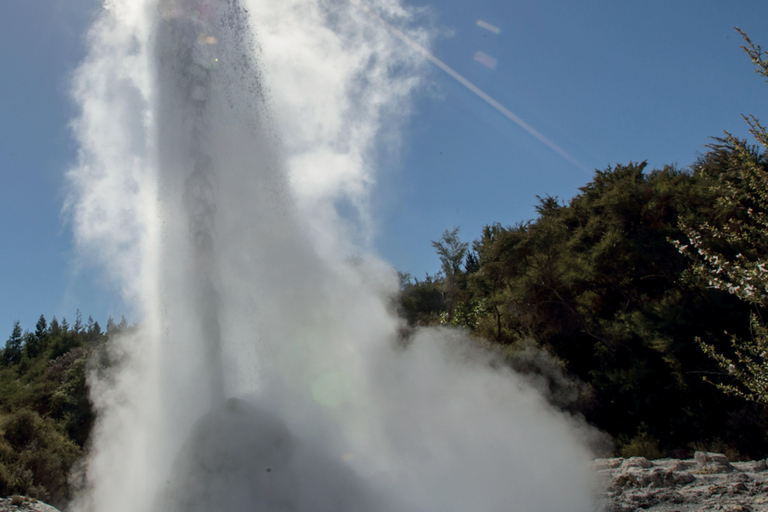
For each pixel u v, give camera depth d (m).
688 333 15.42
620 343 17.92
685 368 15.07
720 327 15.09
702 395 14.34
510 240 22.66
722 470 8.15
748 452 12.21
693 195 18.66
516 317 21.67
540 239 22.02
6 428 12.13
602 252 19.92
